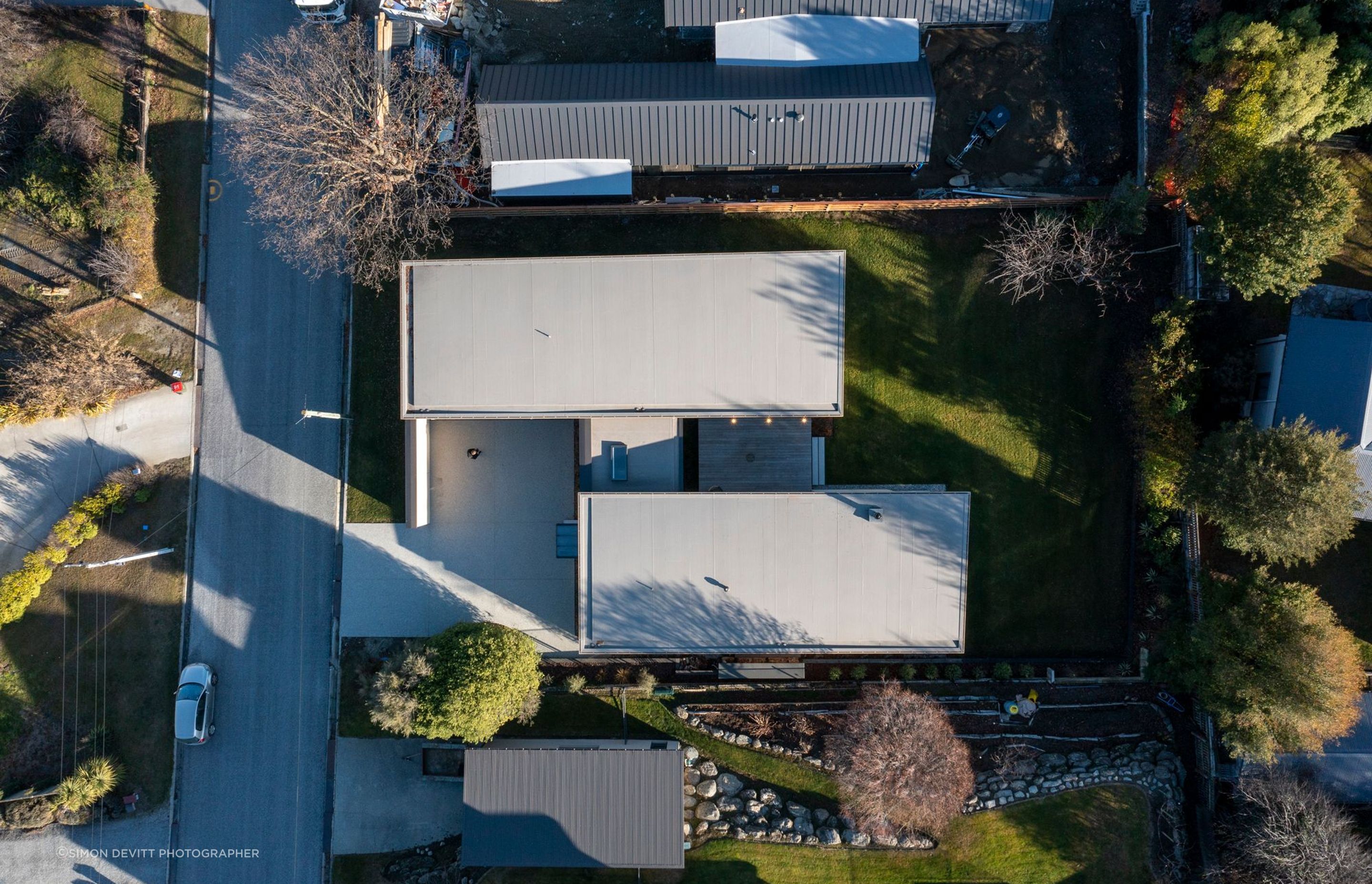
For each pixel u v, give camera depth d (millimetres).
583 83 31969
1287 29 29656
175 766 35125
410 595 35219
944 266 34156
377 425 35250
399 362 34875
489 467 35312
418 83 32344
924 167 34031
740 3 31453
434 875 33906
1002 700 33656
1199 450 31297
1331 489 27219
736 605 31375
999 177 33906
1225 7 32031
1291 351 31109
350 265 33750
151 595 35438
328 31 32906
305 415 31219
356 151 30047
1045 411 34125
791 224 34438
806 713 33781
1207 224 29719
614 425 32969
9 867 35156
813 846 32969
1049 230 31594
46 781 34781
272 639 35375
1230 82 30484
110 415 35562
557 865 31750
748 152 32406
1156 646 33250
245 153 33406
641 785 31875
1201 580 31750
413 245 34562
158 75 35344
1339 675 28344
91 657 35312
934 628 31188
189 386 35594
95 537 35406
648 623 31516
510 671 31094
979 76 33625
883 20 31797
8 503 35750
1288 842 29234
